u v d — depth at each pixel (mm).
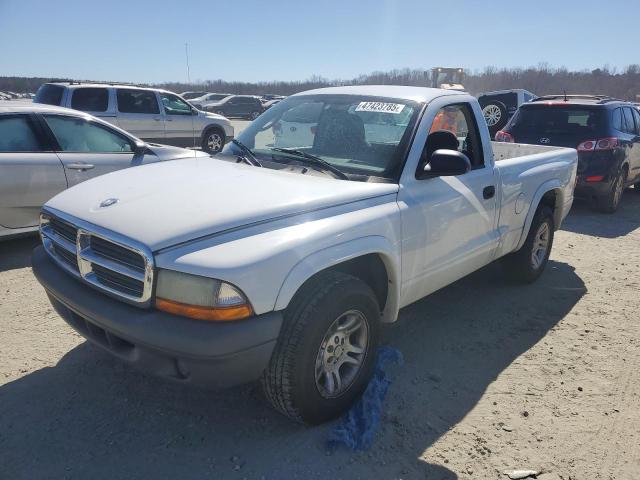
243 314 2432
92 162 6027
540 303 4887
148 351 2502
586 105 8625
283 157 3662
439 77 30578
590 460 2814
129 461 2646
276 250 2527
